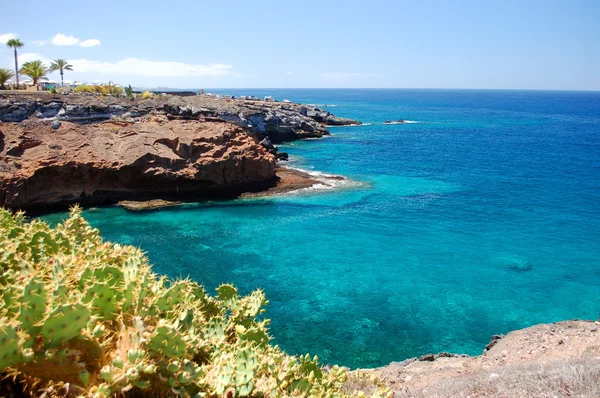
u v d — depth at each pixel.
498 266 22.47
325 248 24.70
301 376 4.55
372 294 19.06
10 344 2.82
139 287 3.83
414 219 30.58
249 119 65.12
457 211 32.72
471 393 7.36
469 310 17.83
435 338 15.78
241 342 4.95
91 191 33.09
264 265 22.14
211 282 20.12
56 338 3.03
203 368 3.77
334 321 16.75
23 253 4.98
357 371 8.70
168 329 3.38
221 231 27.58
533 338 12.58
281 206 33.38
